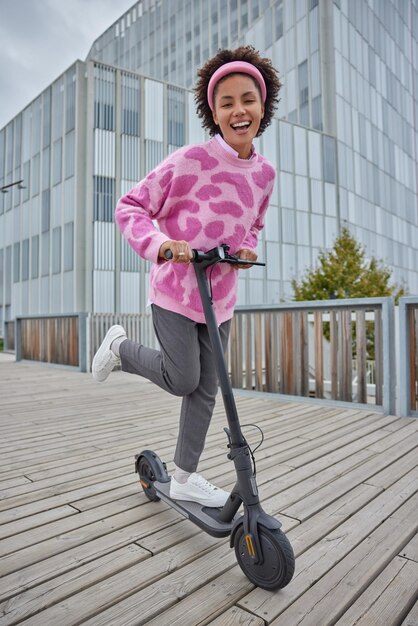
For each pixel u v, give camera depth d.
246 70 1.19
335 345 3.43
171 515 1.47
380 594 1.03
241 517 1.08
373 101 17.41
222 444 2.30
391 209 18.75
